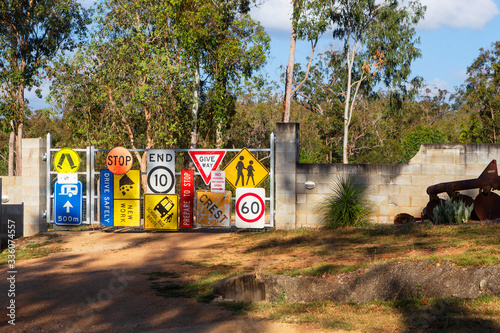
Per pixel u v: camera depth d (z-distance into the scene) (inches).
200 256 437.4
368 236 467.8
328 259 372.2
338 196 575.5
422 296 279.7
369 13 1652.3
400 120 2667.3
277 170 585.6
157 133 1147.9
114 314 265.0
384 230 488.1
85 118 1247.5
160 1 1230.3
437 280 288.4
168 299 289.0
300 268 345.1
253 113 1815.9
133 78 1206.3
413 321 228.7
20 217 613.6
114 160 601.3
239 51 1189.1
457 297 267.9
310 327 230.5
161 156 597.0
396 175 573.6
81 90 1248.2
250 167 585.6
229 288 305.0
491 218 506.6
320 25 1434.5
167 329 235.0
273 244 476.7
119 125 1286.9
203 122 1261.1
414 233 450.3
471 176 559.2
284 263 372.5
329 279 313.3
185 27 1158.3
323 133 2052.2
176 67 1160.8
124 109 1190.9
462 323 218.2
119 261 427.2
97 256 457.7
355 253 385.1
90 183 616.1
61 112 1254.9
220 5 1228.5
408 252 360.5
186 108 1221.1
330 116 2025.1
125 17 1274.6
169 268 384.8
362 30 1649.9
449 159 563.5
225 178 588.1
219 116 1234.6
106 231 615.8
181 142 1289.4
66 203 614.2
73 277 362.0
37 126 2130.9
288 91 1470.2
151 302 284.0
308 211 585.6
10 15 1460.4
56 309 278.4
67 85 1223.5
